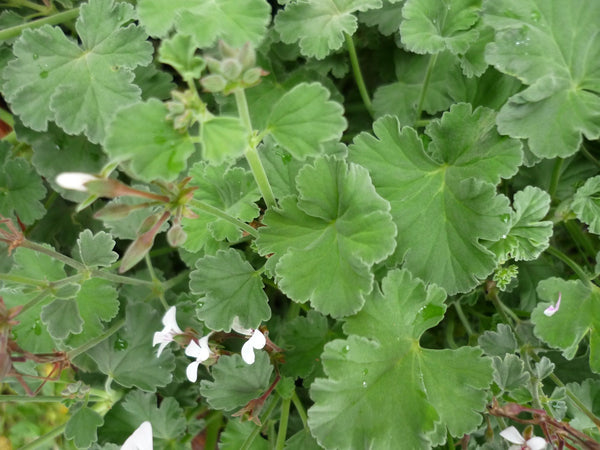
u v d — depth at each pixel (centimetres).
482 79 26
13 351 20
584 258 30
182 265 34
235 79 15
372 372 21
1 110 33
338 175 21
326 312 21
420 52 25
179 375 28
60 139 28
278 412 27
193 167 24
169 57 15
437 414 21
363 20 29
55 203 32
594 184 24
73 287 23
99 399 28
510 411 21
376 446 21
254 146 18
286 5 26
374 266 25
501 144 23
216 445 32
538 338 25
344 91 34
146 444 22
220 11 21
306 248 21
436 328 31
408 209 23
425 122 28
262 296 23
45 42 26
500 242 23
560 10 23
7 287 26
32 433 35
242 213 23
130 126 16
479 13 25
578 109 22
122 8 25
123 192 16
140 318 27
